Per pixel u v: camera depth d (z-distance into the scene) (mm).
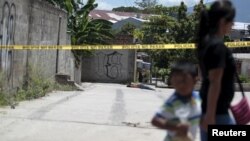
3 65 12359
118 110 11969
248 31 64500
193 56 36844
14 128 8469
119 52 36156
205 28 4055
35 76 15836
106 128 8867
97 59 36125
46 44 18219
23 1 14273
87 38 30375
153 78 38688
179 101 3670
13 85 13461
